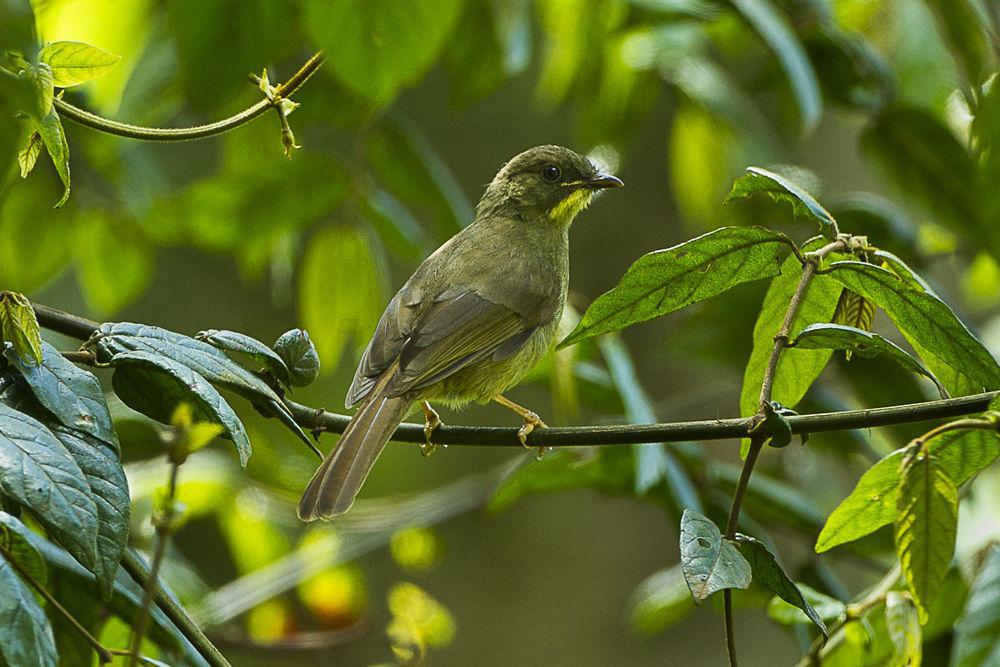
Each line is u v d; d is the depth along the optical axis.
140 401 6.33
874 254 6.36
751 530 9.87
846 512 6.64
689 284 6.40
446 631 9.59
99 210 11.25
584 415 17.70
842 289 6.89
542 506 19.02
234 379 6.10
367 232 10.79
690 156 13.34
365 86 8.01
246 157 11.63
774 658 17.78
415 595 9.55
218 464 10.62
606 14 11.77
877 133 11.41
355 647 10.55
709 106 12.89
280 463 10.80
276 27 9.34
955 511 5.89
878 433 11.04
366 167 10.78
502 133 18.69
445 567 18.61
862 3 13.44
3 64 5.22
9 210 10.78
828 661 8.22
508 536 18.91
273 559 10.95
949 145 11.16
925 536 5.94
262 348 6.61
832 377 12.00
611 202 19.11
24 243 10.90
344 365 16.84
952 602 8.59
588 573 18.91
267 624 10.91
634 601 16.31
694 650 18.12
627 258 19.09
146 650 7.20
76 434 5.45
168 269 18.30
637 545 19.03
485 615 18.62
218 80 9.48
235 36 9.33
